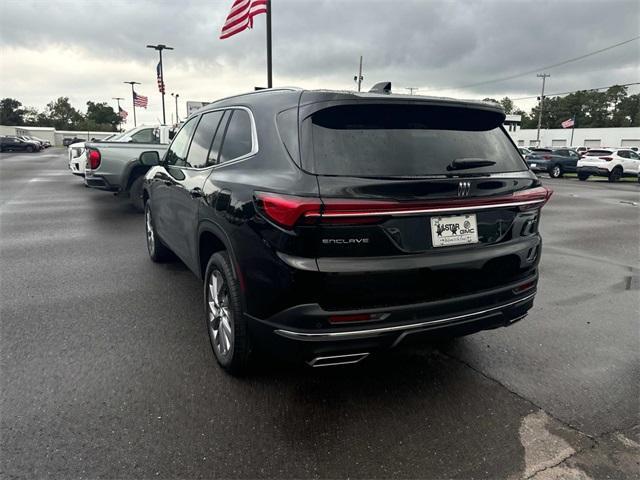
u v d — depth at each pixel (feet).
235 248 9.60
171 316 14.11
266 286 8.67
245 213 9.20
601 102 390.01
